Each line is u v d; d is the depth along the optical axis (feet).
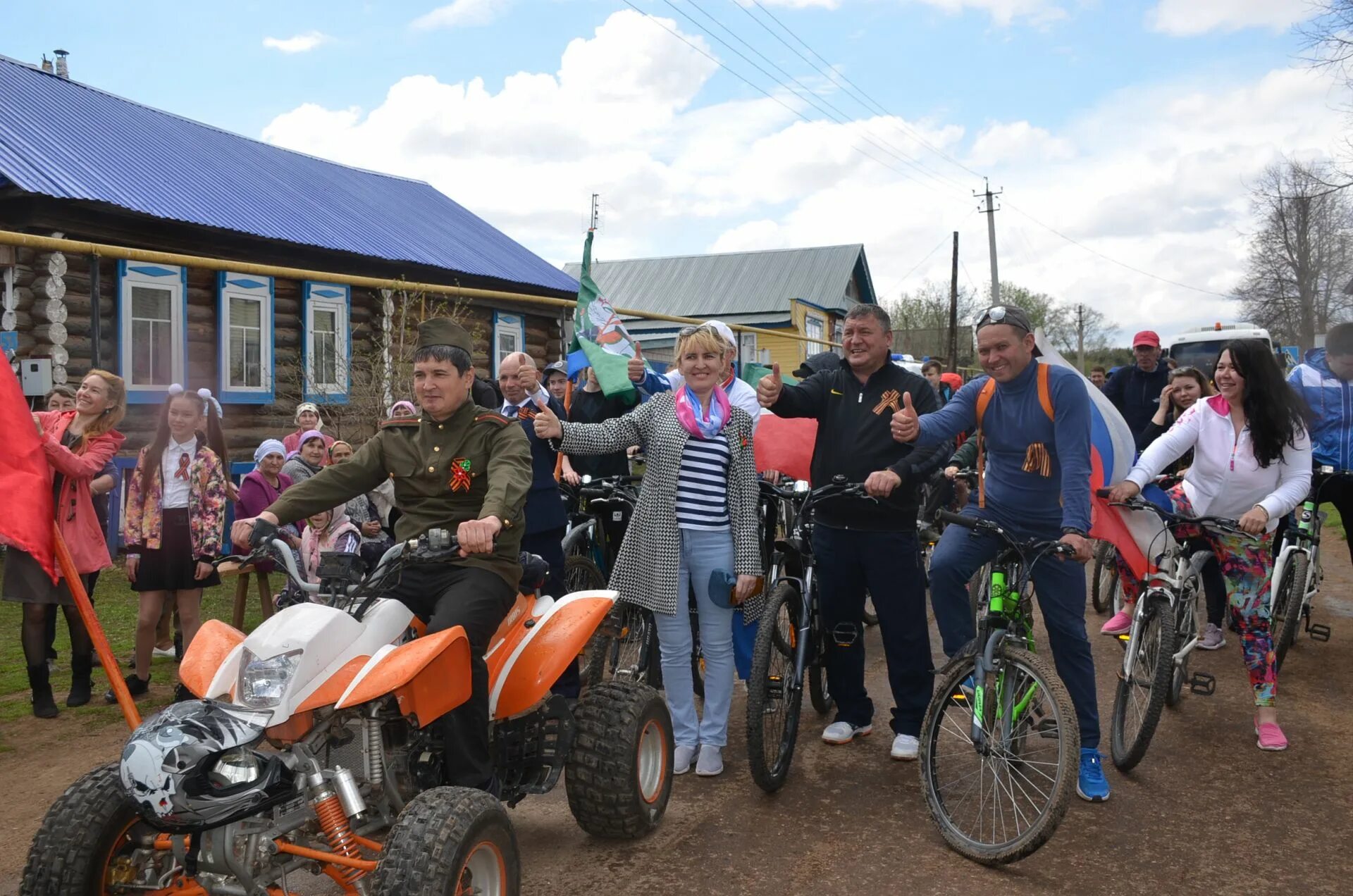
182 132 49.26
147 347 37.99
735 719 18.83
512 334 55.88
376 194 57.41
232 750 9.21
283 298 43.39
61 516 18.65
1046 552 13.56
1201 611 27.63
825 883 12.26
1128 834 13.69
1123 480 16.58
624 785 12.91
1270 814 14.35
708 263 115.34
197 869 9.25
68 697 19.40
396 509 21.79
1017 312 14.26
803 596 15.90
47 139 38.73
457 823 9.40
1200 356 66.64
